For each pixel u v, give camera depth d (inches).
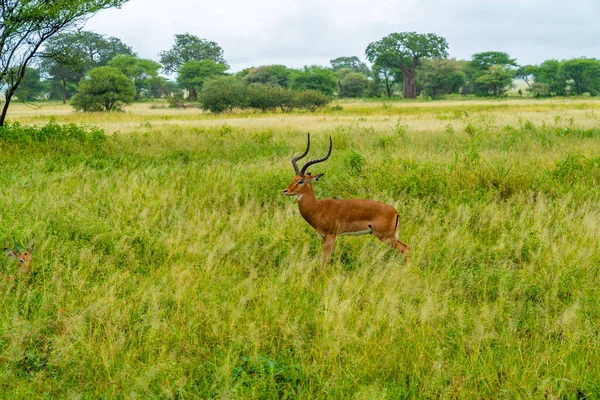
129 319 196.1
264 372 162.9
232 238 288.7
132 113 2117.4
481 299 226.7
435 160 490.6
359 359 169.9
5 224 281.1
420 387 163.2
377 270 246.1
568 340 181.0
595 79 3944.4
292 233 303.3
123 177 432.8
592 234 283.3
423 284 236.1
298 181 266.2
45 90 3846.0
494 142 637.9
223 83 2223.2
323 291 229.8
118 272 235.1
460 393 155.3
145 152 613.6
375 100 3848.4
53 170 482.6
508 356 173.0
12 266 242.1
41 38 703.1
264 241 284.2
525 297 223.3
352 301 218.1
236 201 363.3
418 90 4424.2
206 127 1009.5
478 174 406.6
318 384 161.3
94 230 281.0
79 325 185.9
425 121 1099.3
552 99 3388.3
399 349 178.9
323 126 1016.2
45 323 195.5
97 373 165.8
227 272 248.4
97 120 1557.6
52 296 212.8
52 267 238.8
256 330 182.7
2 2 664.4
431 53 4168.3
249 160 552.4
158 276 239.1
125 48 4471.0
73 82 3826.3
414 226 318.7
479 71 4335.6
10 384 159.2
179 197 379.9
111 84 2160.4
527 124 788.6
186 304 209.0
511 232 289.1
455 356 175.8
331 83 3171.8
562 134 693.9
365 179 417.4
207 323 195.0
